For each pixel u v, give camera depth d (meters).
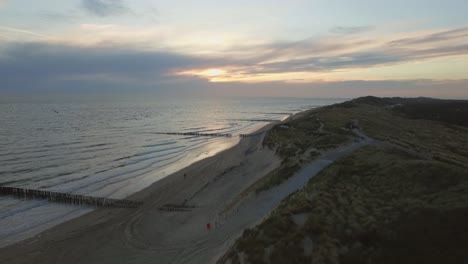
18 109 188.38
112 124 122.31
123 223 26.56
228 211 24.97
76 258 20.42
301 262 12.27
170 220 26.75
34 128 98.25
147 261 19.12
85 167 50.84
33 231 25.48
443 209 14.39
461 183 17.45
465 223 13.12
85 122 124.94
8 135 81.75
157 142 81.75
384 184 20.66
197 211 28.44
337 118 80.56
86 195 35.78
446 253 11.98
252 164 46.56
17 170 47.72
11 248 22.17
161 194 34.97
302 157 34.91
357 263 12.08
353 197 18.52
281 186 26.06
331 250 12.66
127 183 41.47
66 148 67.12
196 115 192.88
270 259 12.70
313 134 59.03
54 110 190.25
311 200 18.12
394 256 12.31
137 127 115.75
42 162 53.34
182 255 19.02
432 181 18.95
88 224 26.67
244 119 166.12
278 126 84.19
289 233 14.28
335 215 15.65
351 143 42.84
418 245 12.66
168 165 53.38
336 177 24.05
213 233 21.53
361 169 25.30
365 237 13.54
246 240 14.75
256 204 23.89
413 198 17.09
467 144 57.16
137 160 57.72
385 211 15.82
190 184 38.53
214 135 97.38
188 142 83.44
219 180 38.81
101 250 21.44
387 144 43.00
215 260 15.82
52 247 22.16
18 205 32.72
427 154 37.38
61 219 28.39
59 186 39.91
